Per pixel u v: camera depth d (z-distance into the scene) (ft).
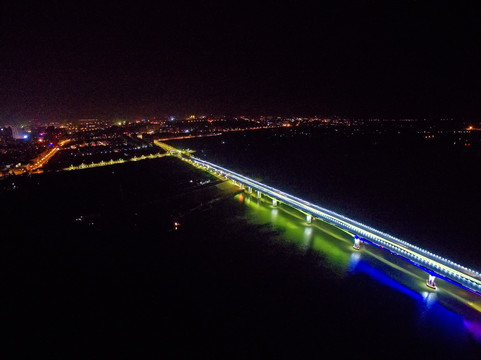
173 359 131.34
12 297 173.06
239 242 233.35
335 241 230.27
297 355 131.64
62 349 137.90
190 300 168.25
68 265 204.54
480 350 132.57
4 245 232.12
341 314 154.71
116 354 134.62
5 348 139.13
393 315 152.76
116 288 179.93
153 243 234.38
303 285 178.40
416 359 128.98
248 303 164.76
